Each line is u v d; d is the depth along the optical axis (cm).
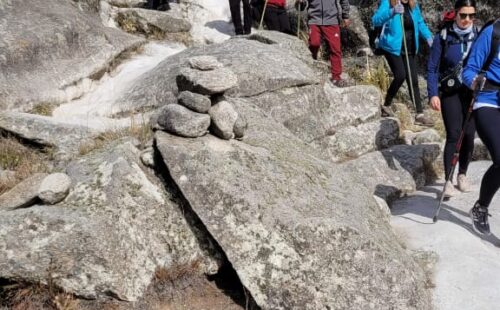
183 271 415
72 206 408
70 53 754
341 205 454
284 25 996
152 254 411
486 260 485
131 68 808
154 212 423
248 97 624
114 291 385
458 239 513
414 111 918
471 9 568
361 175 650
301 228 401
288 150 505
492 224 565
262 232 404
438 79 596
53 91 691
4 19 727
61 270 382
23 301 381
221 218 411
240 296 416
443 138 827
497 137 502
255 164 451
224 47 703
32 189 408
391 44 804
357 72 971
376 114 768
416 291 405
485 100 511
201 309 403
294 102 657
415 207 608
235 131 467
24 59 688
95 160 450
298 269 395
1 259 378
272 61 673
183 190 420
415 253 488
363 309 391
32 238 381
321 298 390
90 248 381
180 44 1022
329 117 708
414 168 675
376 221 472
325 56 1023
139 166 448
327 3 861
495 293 439
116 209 409
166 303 402
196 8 1159
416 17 816
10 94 643
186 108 453
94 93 739
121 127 570
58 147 543
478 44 514
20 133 557
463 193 641
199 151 432
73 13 820
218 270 426
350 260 400
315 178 478
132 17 1022
